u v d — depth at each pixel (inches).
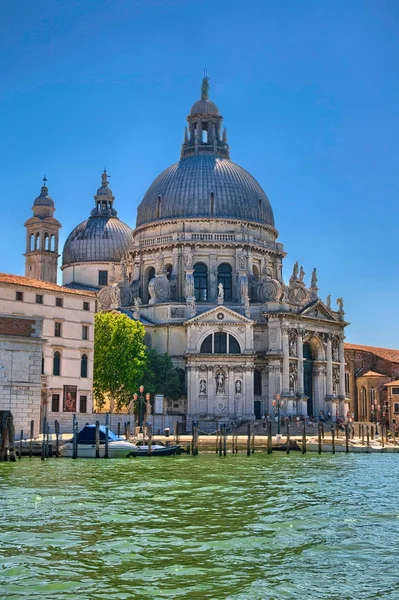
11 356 2674.7
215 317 4121.6
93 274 5044.3
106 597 814.5
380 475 2080.5
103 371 3681.1
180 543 1068.5
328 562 969.5
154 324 4308.6
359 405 5265.8
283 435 3690.9
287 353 4183.1
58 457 2564.0
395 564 960.9
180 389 4114.2
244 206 4655.5
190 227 4559.5
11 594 821.9
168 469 2183.8
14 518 1253.7
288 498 1545.3
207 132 5034.5
